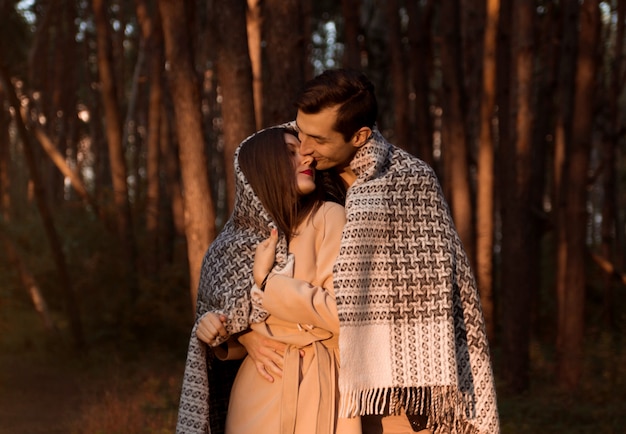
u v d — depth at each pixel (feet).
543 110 39.19
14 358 37.60
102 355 37.70
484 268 31.17
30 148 36.68
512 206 28.22
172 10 18.62
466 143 30.63
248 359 7.77
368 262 7.14
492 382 7.61
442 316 7.22
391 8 34.47
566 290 28.40
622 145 64.85
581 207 27.94
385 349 7.09
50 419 25.61
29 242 48.24
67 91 68.08
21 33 57.47
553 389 28.07
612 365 29.25
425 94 36.29
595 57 27.12
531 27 27.30
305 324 7.39
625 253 58.70
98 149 69.36
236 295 7.43
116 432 22.27
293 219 7.45
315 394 7.29
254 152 7.50
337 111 7.13
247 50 17.94
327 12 64.18
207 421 7.54
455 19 30.27
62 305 46.11
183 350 40.47
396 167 7.47
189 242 18.78
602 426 23.13
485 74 28.30
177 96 18.61
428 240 7.32
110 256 42.65
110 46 41.11
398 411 7.54
